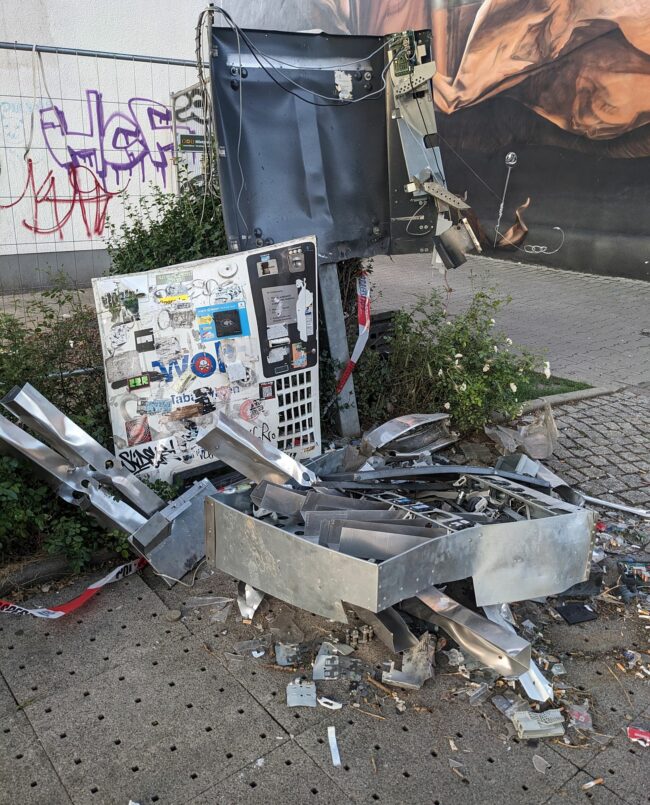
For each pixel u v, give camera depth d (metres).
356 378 6.28
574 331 9.45
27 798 2.78
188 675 3.44
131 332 4.41
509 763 2.98
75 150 9.58
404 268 13.21
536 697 3.29
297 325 4.96
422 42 5.62
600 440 6.25
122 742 3.04
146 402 4.55
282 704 3.27
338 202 5.67
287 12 17.25
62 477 4.10
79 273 9.99
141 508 4.28
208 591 4.09
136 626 3.78
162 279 4.45
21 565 4.08
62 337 5.23
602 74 11.43
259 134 5.18
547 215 13.02
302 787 2.84
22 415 4.02
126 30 9.77
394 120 5.77
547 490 4.75
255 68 5.09
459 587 3.80
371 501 4.10
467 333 6.16
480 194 14.16
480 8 13.05
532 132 12.82
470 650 3.41
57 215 9.65
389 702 3.29
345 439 5.95
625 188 11.73
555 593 3.67
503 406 5.93
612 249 12.16
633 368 8.09
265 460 4.12
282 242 5.12
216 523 3.73
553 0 11.82
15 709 3.20
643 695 3.39
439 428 5.90
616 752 3.05
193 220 6.14
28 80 9.11
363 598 3.09
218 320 4.66
